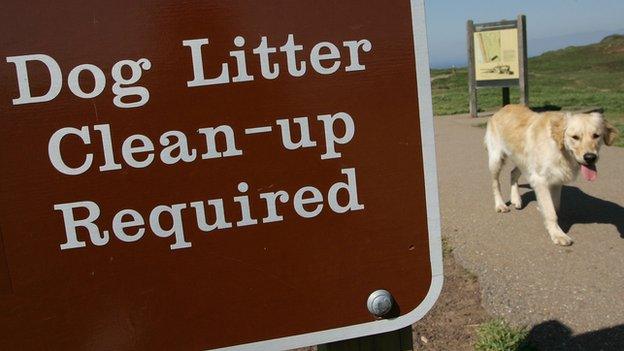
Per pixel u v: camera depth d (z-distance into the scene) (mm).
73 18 1585
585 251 5414
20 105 1585
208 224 1688
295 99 1682
